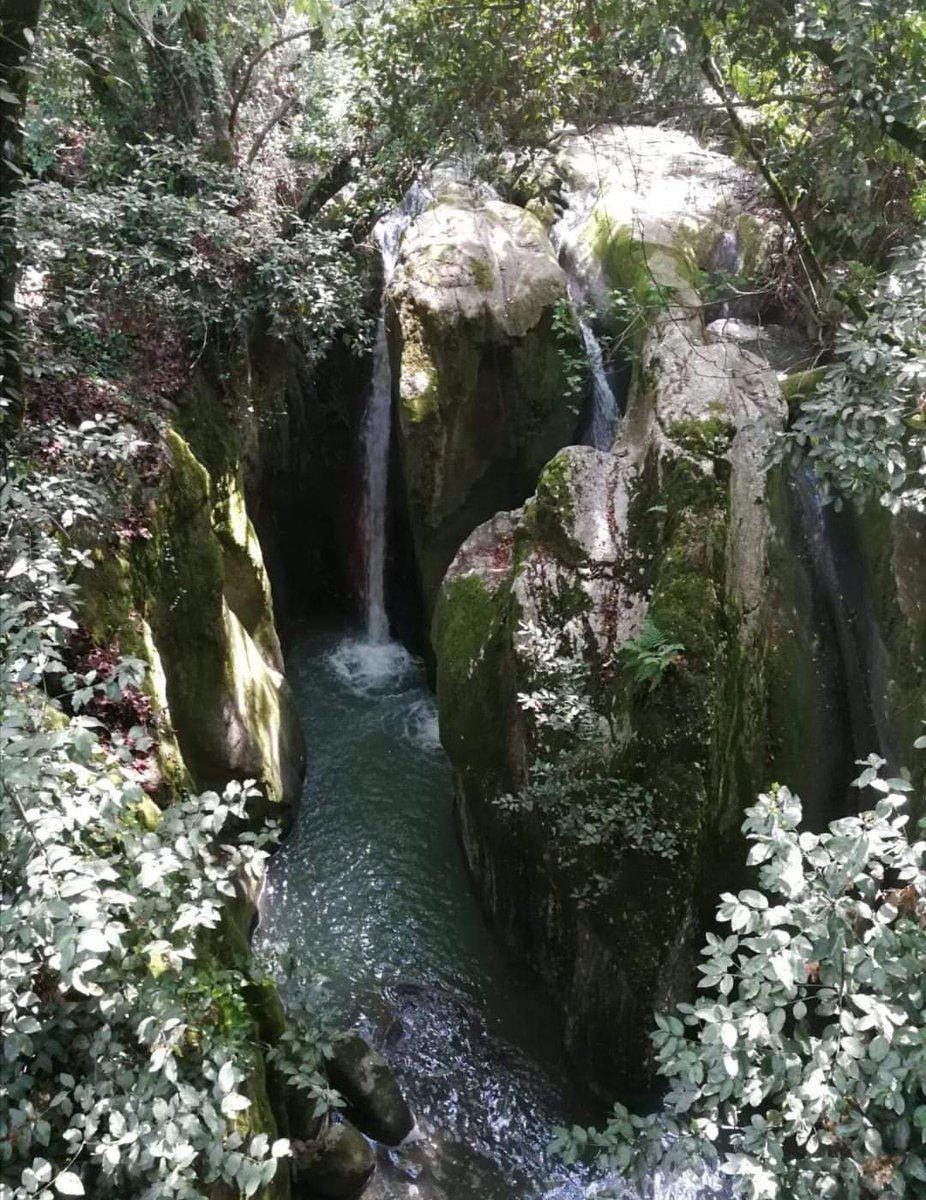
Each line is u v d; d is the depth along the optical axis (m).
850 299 5.56
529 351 8.85
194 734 6.56
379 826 7.83
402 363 8.66
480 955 6.75
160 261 7.05
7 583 4.06
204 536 6.59
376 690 9.84
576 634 6.11
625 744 5.60
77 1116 2.99
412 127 6.62
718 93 5.31
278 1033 4.81
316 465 10.74
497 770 6.50
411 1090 5.77
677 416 6.19
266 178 9.56
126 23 7.95
